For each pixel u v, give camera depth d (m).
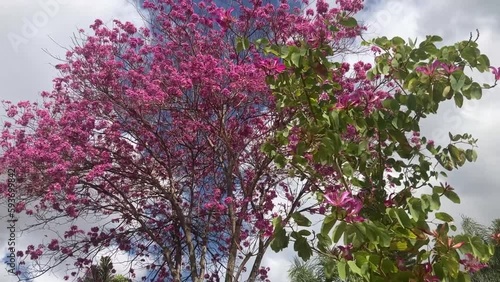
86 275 10.23
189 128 9.25
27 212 9.16
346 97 3.74
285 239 3.45
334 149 3.60
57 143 8.54
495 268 7.12
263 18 9.30
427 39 3.68
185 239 9.16
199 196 10.13
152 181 9.50
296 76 3.78
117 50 9.62
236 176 9.54
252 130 9.09
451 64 3.49
